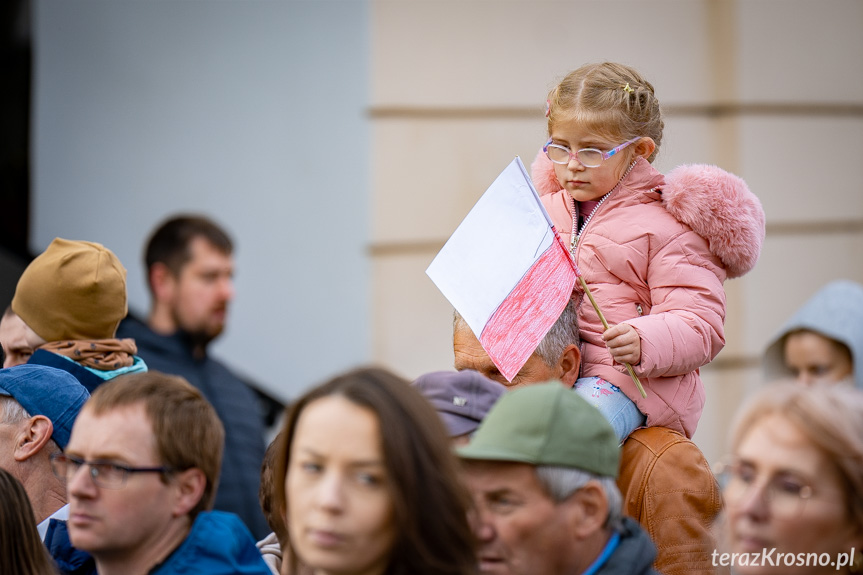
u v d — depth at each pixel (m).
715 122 14.29
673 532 6.61
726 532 5.35
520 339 6.72
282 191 13.34
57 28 12.91
